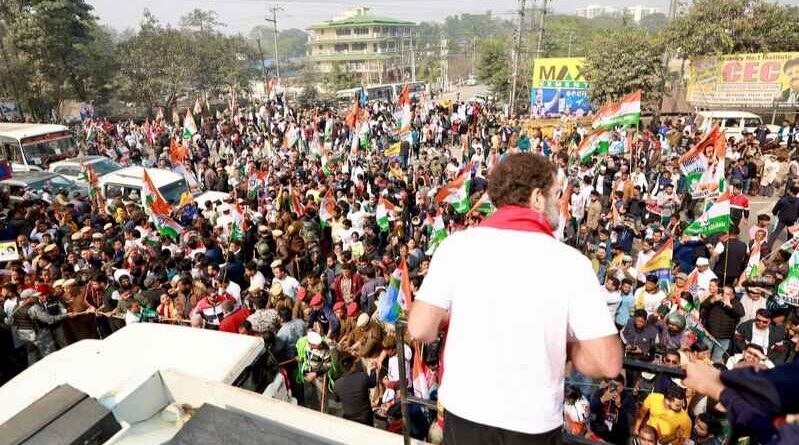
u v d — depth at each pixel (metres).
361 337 7.89
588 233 13.23
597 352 1.52
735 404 1.27
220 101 57.56
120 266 11.21
